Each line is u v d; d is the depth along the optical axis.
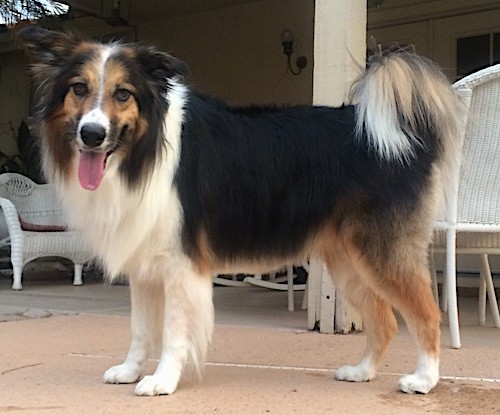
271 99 3.66
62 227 3.01
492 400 1.21
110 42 1.38
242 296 2.71
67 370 1.42
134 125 1.23
